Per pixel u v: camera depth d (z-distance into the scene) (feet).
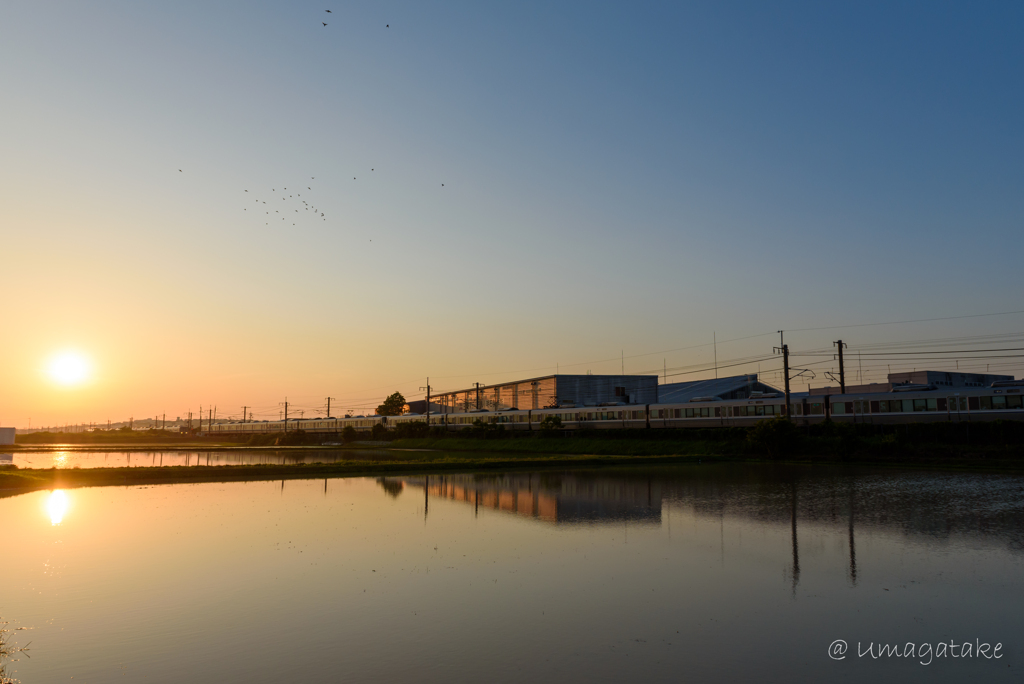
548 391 477.36
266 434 579.89
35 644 55.36
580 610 63.82
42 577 77.25
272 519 120.57
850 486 166.40
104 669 50.03
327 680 47.88
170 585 73.41
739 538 99.45
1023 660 51.72
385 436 540.11
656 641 55.67
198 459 340.18
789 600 67.00
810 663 51.03
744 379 421.18
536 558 86.22
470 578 75.92
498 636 56.80
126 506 140.97
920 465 219.41
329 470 221.87
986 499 139.85
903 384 277.85
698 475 205.77
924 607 64.85
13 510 135.03
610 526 110.83
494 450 387.14
